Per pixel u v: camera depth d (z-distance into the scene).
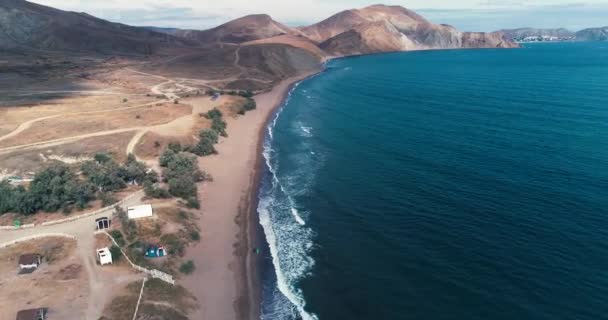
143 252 53.62
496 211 66.06
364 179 81.31
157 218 61.00
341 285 50.84
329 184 79.75
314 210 69.81
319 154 97.81
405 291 49.12
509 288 48.66
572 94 161.50
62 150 91.06
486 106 142.12
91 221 60.25
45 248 53.44
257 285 51.56
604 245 55.97
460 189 74.50
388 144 102.38
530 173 80.44
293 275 53.22
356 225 64.25
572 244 56.44
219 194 76.25
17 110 123.69
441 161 88.81
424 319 44.84
